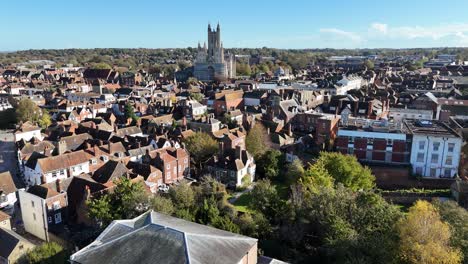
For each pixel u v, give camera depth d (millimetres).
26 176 86688
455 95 169625
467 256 44844
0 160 107750
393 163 87812
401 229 46125
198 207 61250
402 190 80062
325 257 51969
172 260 38312
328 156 77188
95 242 43219
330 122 103000
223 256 39938
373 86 197875
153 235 41562
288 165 85688
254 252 44406
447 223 47750
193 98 173375
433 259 42125
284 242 56000
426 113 137750
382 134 87688
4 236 55594
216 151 94000
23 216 68188
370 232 49531
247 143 98000
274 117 125125
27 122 124500
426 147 84312
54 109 158125
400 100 159250
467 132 103312
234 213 60875
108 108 153625
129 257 39625
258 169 91000
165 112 143875
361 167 76750
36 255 51406
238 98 161125
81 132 110000
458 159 83062
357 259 44250
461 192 73000
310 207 55625
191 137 97812
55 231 62781
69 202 68250
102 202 57688
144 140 98812
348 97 149750
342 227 49156
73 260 40906
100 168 75625
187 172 87125
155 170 77750
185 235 40688
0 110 158875
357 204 54156
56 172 81562
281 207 61688
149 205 57469
